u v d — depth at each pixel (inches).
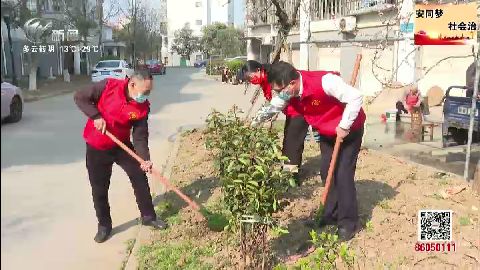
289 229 179.8
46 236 181.2
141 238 177.8
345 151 167.3
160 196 226.7
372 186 224.5
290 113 216.7
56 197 223.5
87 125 173.9
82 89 167.2
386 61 592.1
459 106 273.6
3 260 160.2
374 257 155.7
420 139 334.3
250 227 137.5
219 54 2370.8
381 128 378.3
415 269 147.6
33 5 1008.2
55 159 303.7
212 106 604.7
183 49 2847.0
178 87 965.8
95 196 177.6
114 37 2181.3
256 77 206.7
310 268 132.0
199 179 247.8
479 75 255.0
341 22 686.5
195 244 170.9
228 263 154.0
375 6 578.2
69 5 1171.9
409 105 344.2
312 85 156.1
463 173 247.8
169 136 391.5
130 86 165.6
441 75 553.0
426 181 231.5
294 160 222.1
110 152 174.6
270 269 147.2
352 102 152.1
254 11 460.4
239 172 132.4
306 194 216.4
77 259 164.4
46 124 451.2
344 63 701.3
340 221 173.0
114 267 159.3
